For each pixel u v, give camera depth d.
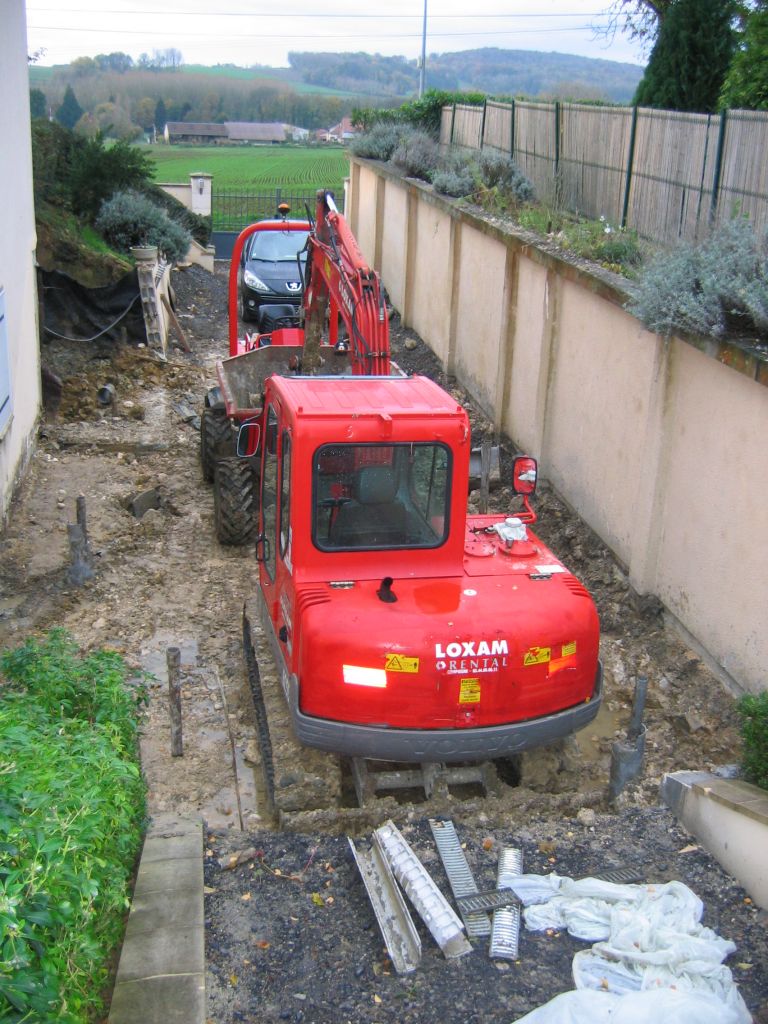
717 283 7.29
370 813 6.12
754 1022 4.69
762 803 5.64
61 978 3.94
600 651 8.37
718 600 7.59
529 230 12.24
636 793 6.51
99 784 5.02
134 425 13.33
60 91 74.31
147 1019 4.51
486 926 5.26
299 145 71.12
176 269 22.44
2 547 9.83
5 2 10.73
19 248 11.42
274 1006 4.78
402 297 19.09
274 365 11.43
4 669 6.69
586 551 9.87
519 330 12.11
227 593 9.22
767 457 6.92
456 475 6.23
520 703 5.97
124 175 21.64
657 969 4.86
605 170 12.37
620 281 9.16
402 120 24.31
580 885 5.49
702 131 10.02
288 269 19.75
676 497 8.23
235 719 7.39
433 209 16.42
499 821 6.19
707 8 12.61
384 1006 4.81
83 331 15.72
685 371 8.01
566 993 4.66
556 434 11.03
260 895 5.51
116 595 9.15
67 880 4.04
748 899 5.52
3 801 4.17
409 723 5.88
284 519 6.55
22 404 11.36
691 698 7.59
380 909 5.32
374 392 6.65
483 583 6.30
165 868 5.54
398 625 5.81
